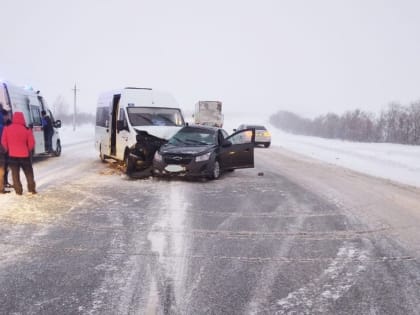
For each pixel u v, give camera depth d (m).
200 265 4.96
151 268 4.82
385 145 29.25
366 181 12.15
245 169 14.27
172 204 8.19
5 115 10.06
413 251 5.66
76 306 3.85
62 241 5.71
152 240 5.86
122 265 4.89
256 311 3.85
